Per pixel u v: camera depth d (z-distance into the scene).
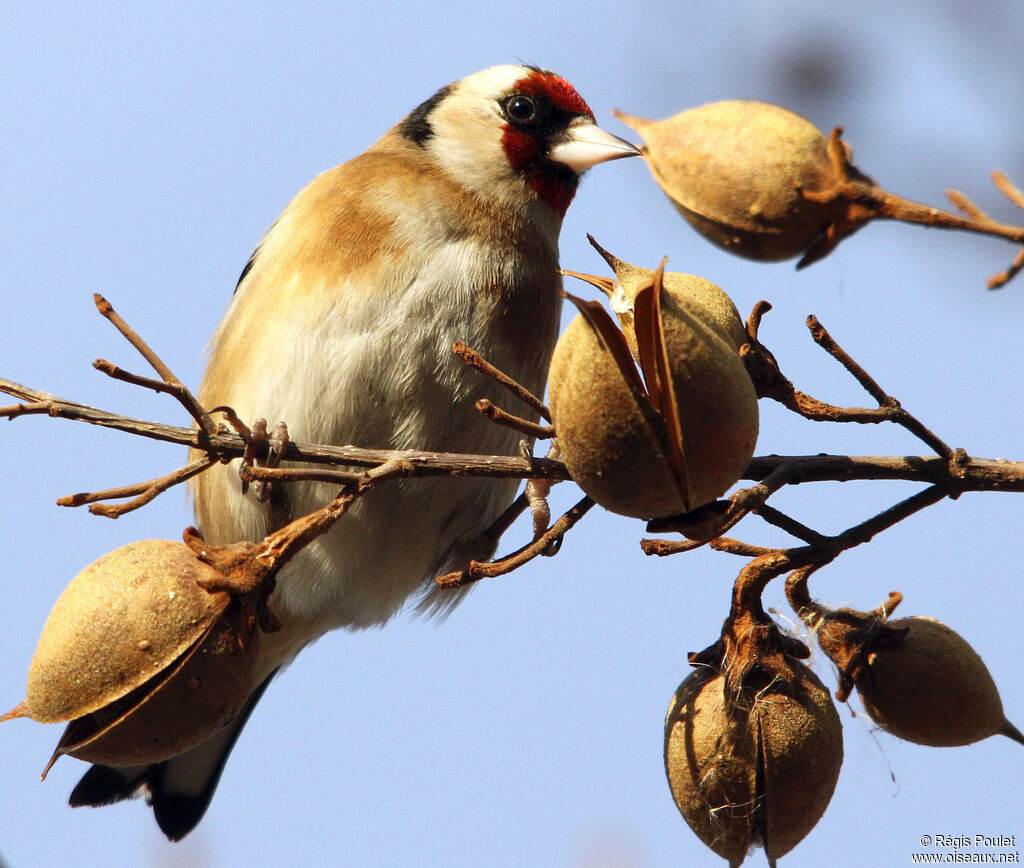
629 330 3.58
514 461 4.16
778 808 3.96
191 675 3.65
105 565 3.78
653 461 3.30
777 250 3.30
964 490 3.96
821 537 3.96
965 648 4.16
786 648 4.10
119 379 3.99
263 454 4.22
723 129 3.32
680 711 4.07
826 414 4.04
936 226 3.08
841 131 3.23
